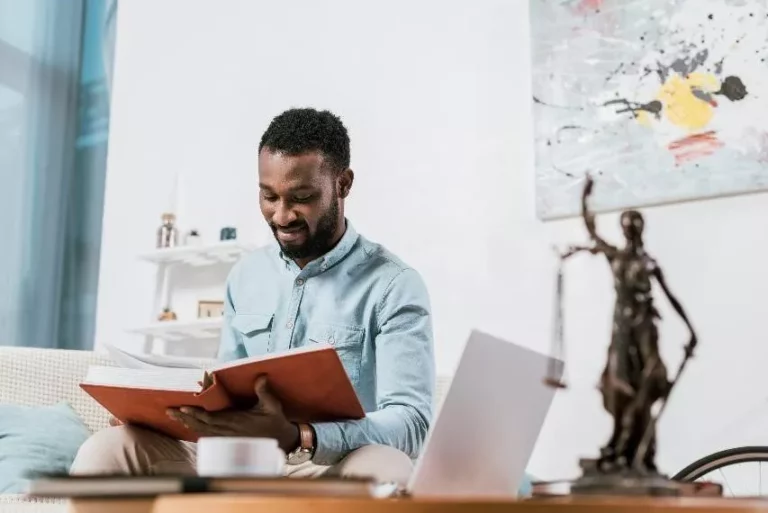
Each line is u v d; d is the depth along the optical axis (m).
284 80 3.21
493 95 2.83
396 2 3.06
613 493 0.85
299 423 1.22
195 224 3.22
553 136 2.69
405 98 2.98
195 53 3.38
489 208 2.76
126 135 3.40
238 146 3.23
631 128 2.59
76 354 2.26
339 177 1.75
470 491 1.03
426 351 1.61
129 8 3.51
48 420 2.06
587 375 2.51
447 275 2.78
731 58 2.50
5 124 3.19
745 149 2.44
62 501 1.65
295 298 1.73
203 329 3.00
